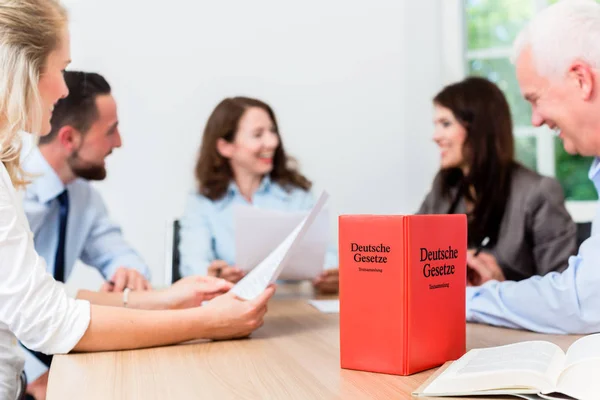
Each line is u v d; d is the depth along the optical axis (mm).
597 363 744
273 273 1306
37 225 2506
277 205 2838
